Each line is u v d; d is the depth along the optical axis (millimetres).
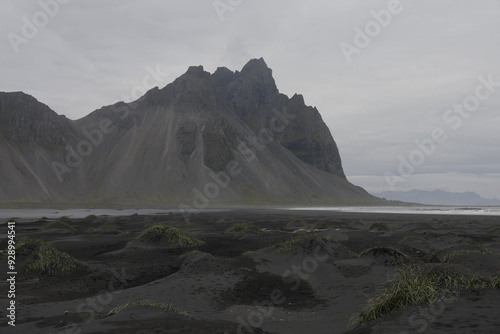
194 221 59969
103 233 35969
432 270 10398
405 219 66812
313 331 10180
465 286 9406
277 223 54656
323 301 13867
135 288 14727
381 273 16547
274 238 32375
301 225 48906
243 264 19375
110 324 8516
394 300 9305
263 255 20922
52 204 159500
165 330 8203
